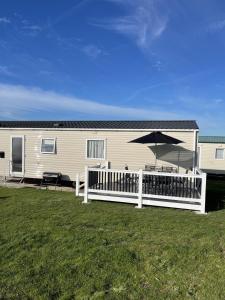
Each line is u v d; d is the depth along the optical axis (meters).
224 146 20.19
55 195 11.01
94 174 9.76
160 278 4.16
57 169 14.17
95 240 5.62
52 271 4.32
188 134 12.42
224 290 3.83
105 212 8.09
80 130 13.80
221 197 11.16
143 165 12.95
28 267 4.44
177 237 5.87
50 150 14.27
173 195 9.00
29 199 9.97
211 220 7.38
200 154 20.67
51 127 14.32
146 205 9.14
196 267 4.51
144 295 3.72
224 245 5.42
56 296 3.68
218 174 20.27
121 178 9.58
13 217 7.30
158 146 12.78
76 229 6.33
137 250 5.16
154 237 5.86
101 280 4.08
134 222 7.02
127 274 4.27
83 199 10.12
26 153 14.68
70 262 4.63
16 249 5.12
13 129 14.84
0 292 3.75
